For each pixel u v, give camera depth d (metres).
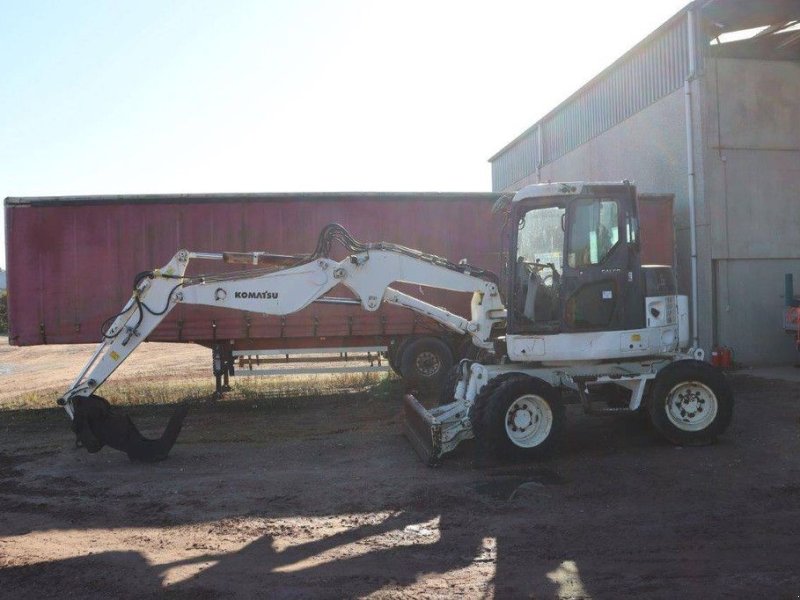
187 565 5.01
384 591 4.47
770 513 5.80
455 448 8.05
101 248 12.41
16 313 12.20
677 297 8.59
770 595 4.27
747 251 15.34
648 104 16.98
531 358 8.05
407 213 13.29
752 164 15.37
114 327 8.23
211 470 7.84
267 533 5.68
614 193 8.15
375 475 7.36
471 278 8.67
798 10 14.40
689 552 4.99
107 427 8.13
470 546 5.24
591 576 4.63
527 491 6.50
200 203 12.72
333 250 12.98
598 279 8.09
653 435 8.78
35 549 5.40
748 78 15.38
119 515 6.26
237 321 12.70
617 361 8.51
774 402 10.98
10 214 12.21
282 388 14.07
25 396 14.53
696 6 15.05
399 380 14.38
